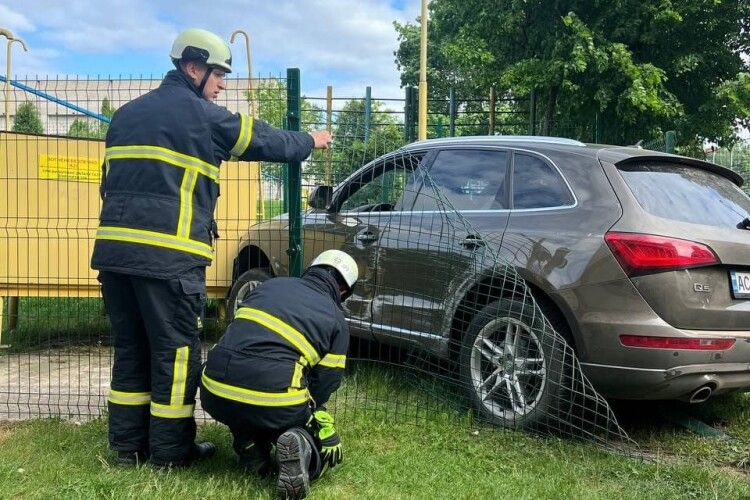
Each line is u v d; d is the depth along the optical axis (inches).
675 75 565.3
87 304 283.1
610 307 145.5
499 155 179.6
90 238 246.8
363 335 197.5
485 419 163.6
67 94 188.9
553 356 150.7
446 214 174.4
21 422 161.8
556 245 155.3
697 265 143.3
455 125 615.2
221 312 267.1
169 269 124.3
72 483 121.1
